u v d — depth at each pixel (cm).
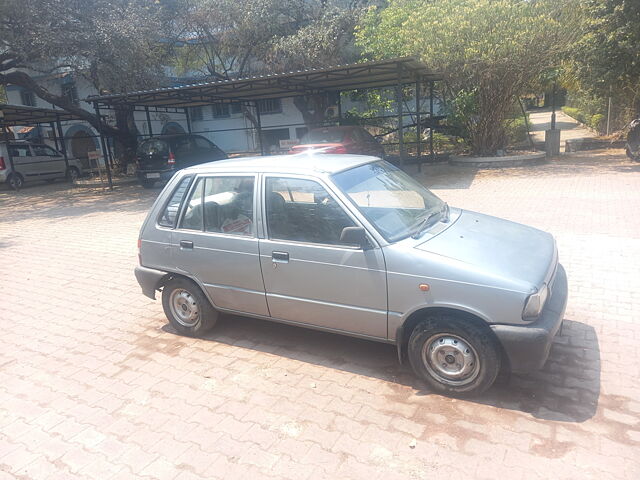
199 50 2458
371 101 2200
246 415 354
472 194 1124
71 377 426
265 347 459
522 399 350
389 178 451
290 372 411
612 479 272
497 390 363
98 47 1628
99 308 588
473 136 1669
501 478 278
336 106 2548
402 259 355
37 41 1515
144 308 580
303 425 338
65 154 2169
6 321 565
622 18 1284
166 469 303
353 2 2223
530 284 327
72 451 326
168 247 470
